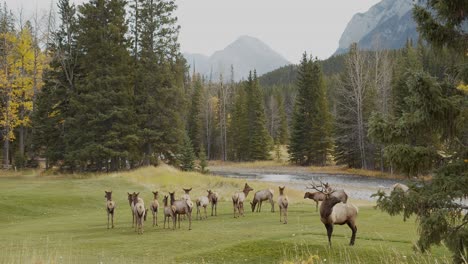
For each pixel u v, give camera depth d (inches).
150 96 2039.9
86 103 1881.2
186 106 2219.5
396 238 539.2
